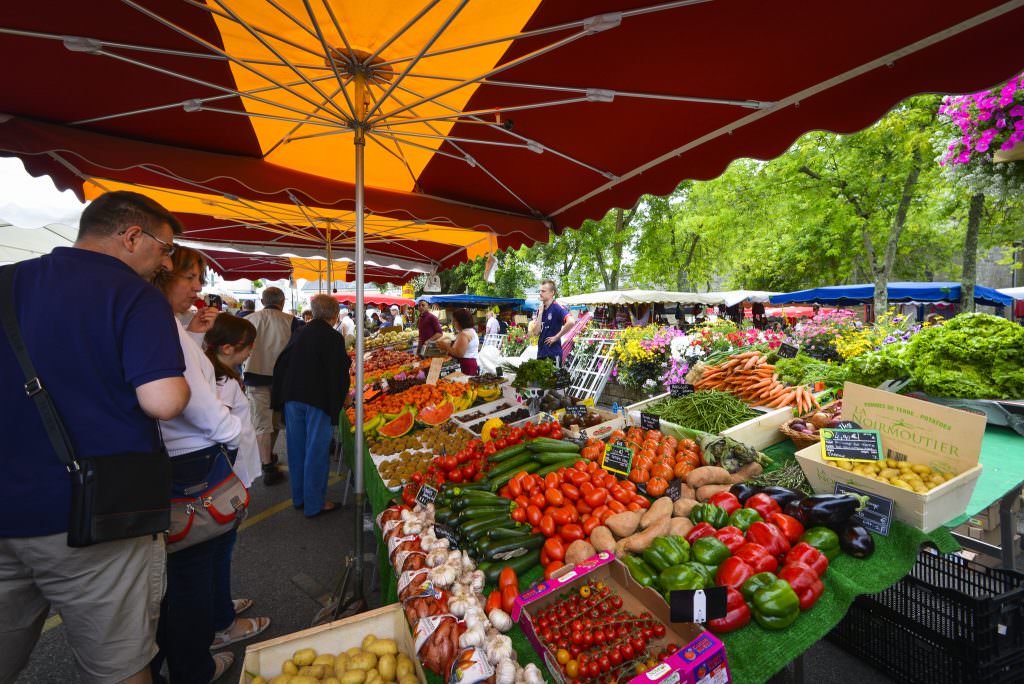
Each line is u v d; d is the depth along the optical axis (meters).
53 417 1.37
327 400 4.41
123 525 1.43
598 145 3.23
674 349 7.60
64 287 1.43
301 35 2.48
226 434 2.03
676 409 3.63
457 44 2.53
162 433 1.90
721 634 1.62
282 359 4.79
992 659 2.08
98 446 1.42
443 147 3.67
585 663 1.51
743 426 2.99
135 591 1.58
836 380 3.72
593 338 10.56
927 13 1.79
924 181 12.55
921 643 2.30
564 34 2.23
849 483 2.21
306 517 4.54
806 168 14.60
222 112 2.83
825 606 1.72
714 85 2.44
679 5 1.75
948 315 15.59
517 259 28.14
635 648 1.56
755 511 2.12
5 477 1.36
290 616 3.10
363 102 2.79
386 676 1.62
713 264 26.05
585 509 2.36
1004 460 2.67
